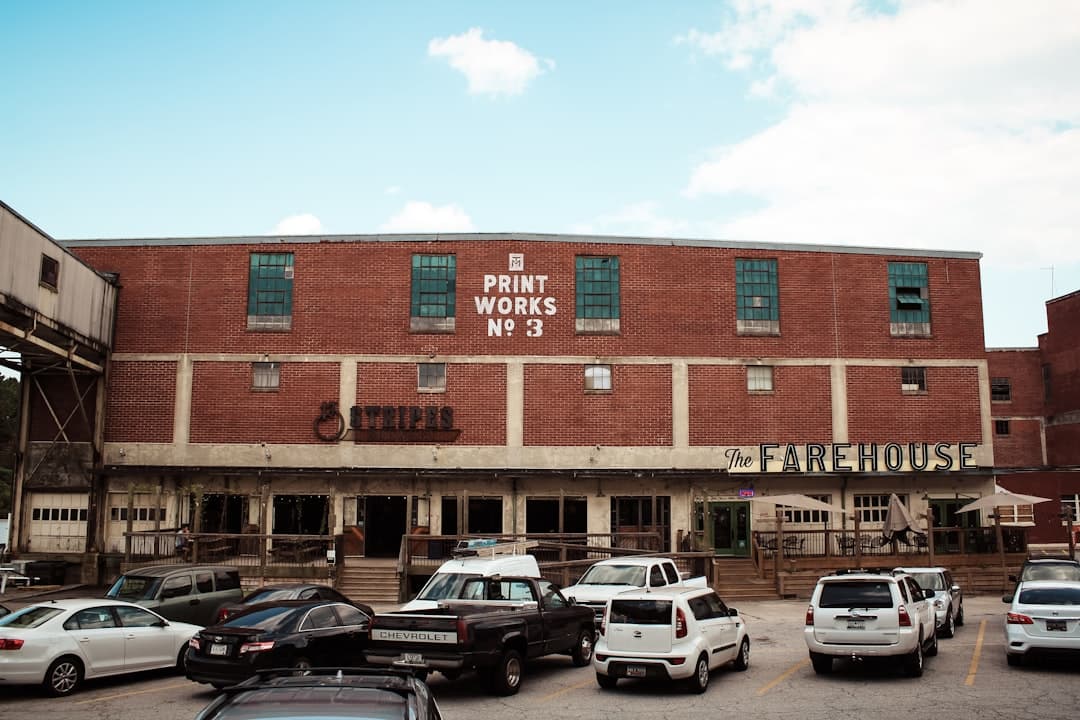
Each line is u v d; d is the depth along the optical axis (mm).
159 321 35406
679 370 36062
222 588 21750
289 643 14969
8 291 27453
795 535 34812
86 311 33000
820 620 16547
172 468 34000
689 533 34438
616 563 21531
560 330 35812
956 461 36875
